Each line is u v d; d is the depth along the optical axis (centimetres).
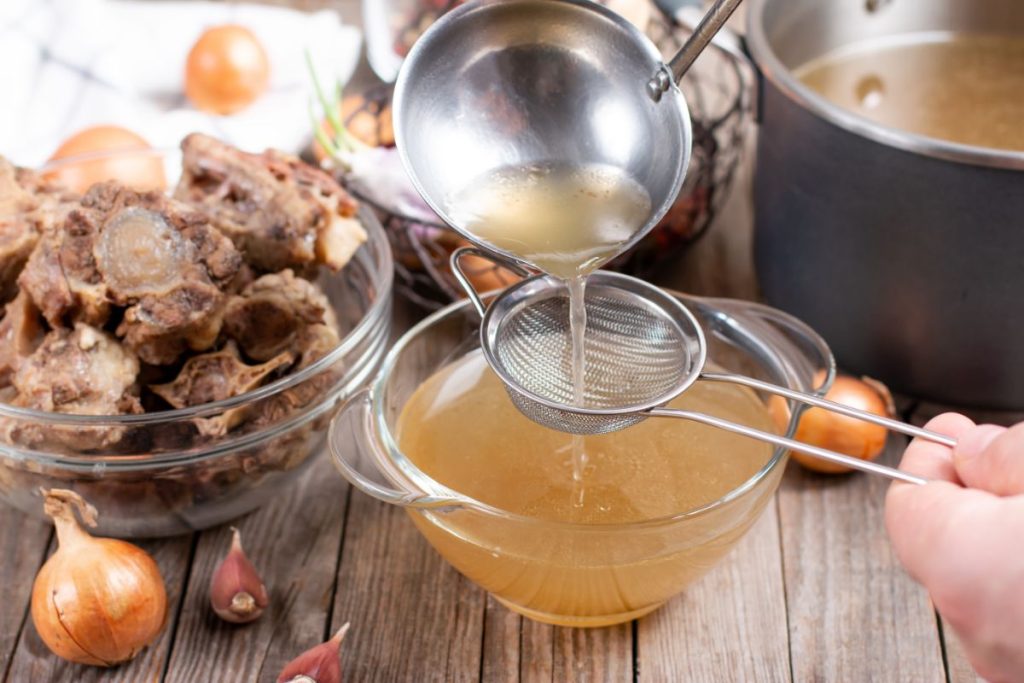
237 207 80
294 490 83
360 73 109
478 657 75
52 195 81
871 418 66
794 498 82
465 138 70
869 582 78
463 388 76
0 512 82
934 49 97
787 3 92
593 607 72
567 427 70
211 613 77
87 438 73
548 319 74
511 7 69
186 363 77
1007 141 88
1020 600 59
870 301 83
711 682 74
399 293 96
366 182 90
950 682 74
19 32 99
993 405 84
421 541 80
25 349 77
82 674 74
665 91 69
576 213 69
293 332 79
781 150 85
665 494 71
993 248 78
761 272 91
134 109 100
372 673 74
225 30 101
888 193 79
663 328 73
